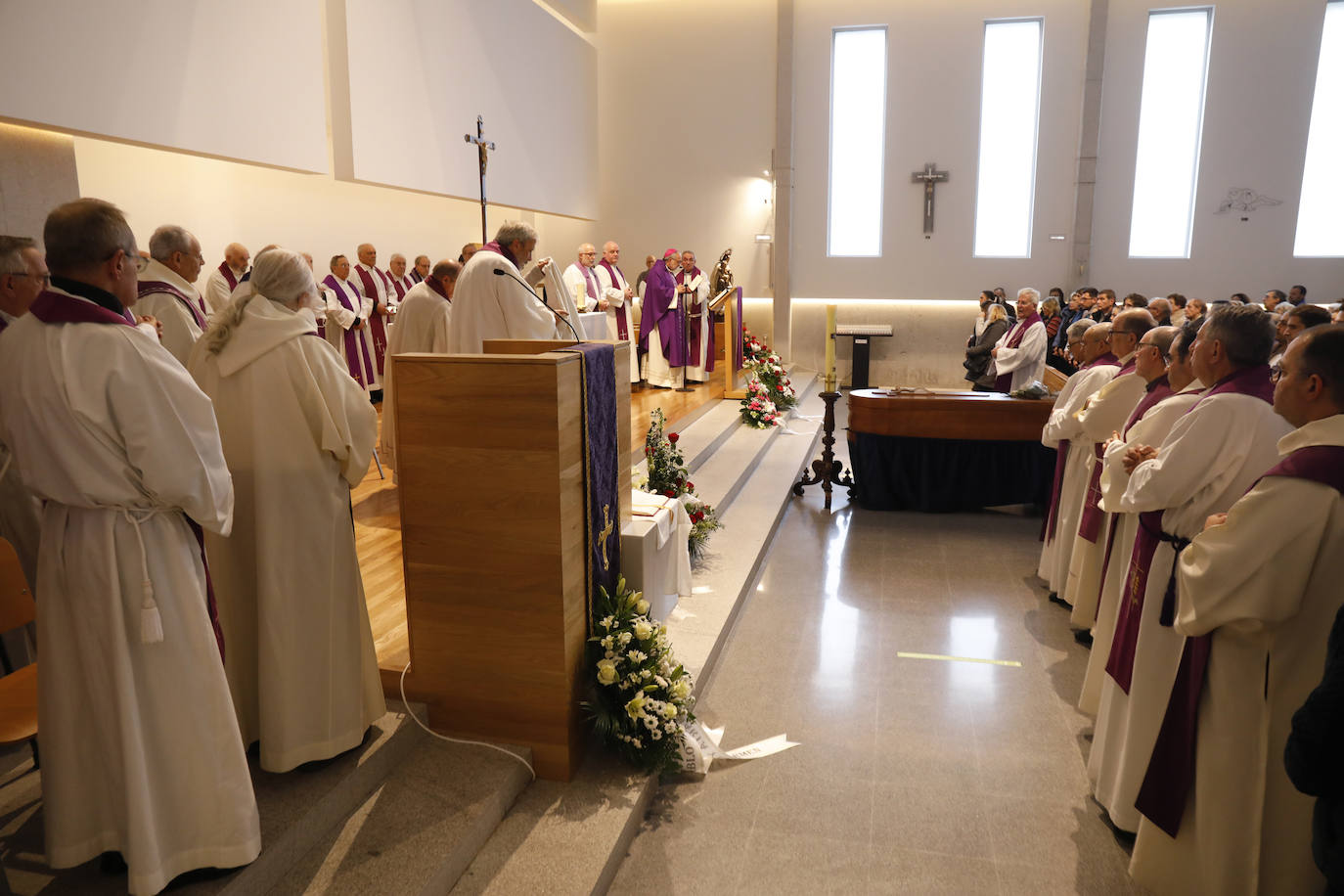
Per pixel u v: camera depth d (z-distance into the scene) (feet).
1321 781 4.76
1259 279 39.29
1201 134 38.91
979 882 8.64
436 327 16.39
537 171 33.17
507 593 9.18
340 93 22.43
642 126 44.39
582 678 9.73
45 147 15.62
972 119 41.22
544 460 8.79
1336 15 37.11
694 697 11.93
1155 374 10.97
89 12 15.34
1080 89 40.04
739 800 10.03
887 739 11.41
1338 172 38.17
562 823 8.70
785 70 42.27
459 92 27.40
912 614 15.64
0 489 9.04
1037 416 21.18
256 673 8.25
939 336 43.93
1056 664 13.60
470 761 9.12
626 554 11.26
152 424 5.88
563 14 36.32
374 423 8.08
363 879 7.29
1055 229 41.29
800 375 44.83
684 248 44.91
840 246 44.01
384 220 32.86
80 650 6.09
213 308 22.09
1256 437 7.66
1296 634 7.04
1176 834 7.97
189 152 17.70
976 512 22.45
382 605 11.82
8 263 8.49
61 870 6.84
